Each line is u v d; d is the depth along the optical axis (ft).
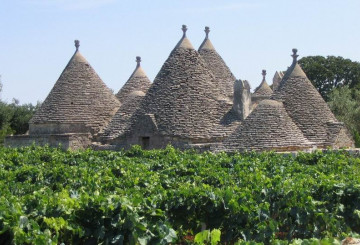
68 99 129.49
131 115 122.11
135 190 51.44
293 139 105.29
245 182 57.00
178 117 112.47
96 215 39.91
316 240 33.68
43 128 128.57
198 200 46.65
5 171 68.23
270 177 62.95
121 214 39.55
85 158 89.35
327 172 68.23
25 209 40.52
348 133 115.85
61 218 38.22
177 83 116.88
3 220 36.19
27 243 35.58
